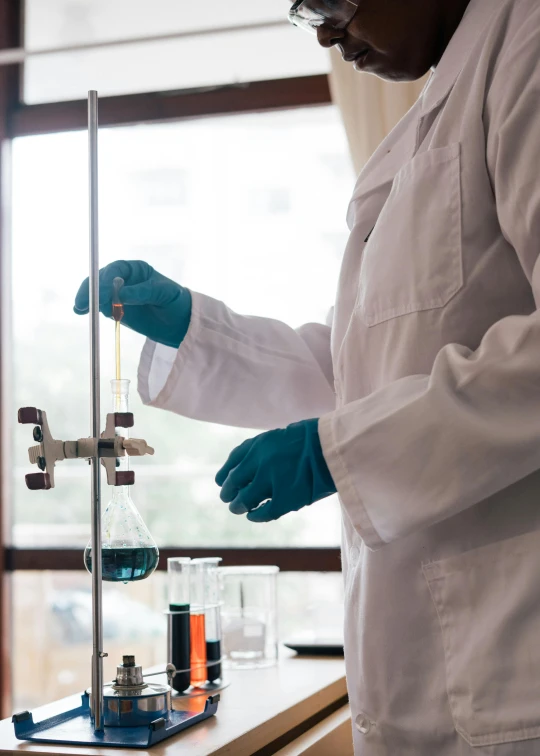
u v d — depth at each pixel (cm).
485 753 90
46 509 331
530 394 87
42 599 324
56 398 322
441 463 88
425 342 101
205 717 121
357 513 93
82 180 313
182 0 310
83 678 329
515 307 99
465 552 97
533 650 89
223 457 329
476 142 102
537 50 96
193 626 148
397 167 119
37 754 102
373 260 108
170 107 299
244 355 144
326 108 299
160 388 148
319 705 143
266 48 300
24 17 317
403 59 118
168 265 315
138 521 117
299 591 287
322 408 151
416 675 99
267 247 310
